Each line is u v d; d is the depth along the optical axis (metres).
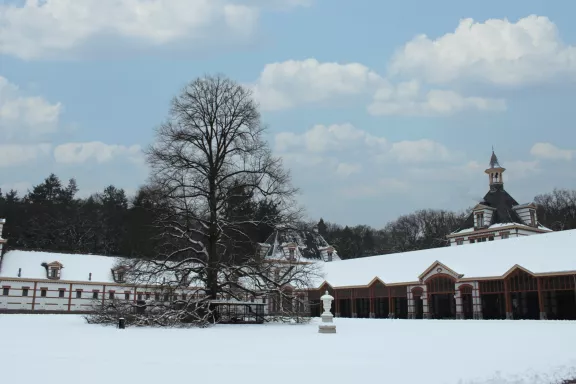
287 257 64.94
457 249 61.12
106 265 81.88
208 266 39.59
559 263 47.44
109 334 28.34
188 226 41.31
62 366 14.88
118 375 13.36
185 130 42.16
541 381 13.86
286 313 41.91
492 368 14.99
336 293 68.38
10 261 75.50
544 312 47.25
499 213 78.00
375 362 16.12
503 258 53.56
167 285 39.84
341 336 27.34
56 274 76.62
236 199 42.50
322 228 130.38
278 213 42.56
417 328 35.31
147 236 43.62
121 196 125.25
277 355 17.97
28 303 74.06
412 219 131.75
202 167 41.91
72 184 132.12
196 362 15.92
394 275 62.91
